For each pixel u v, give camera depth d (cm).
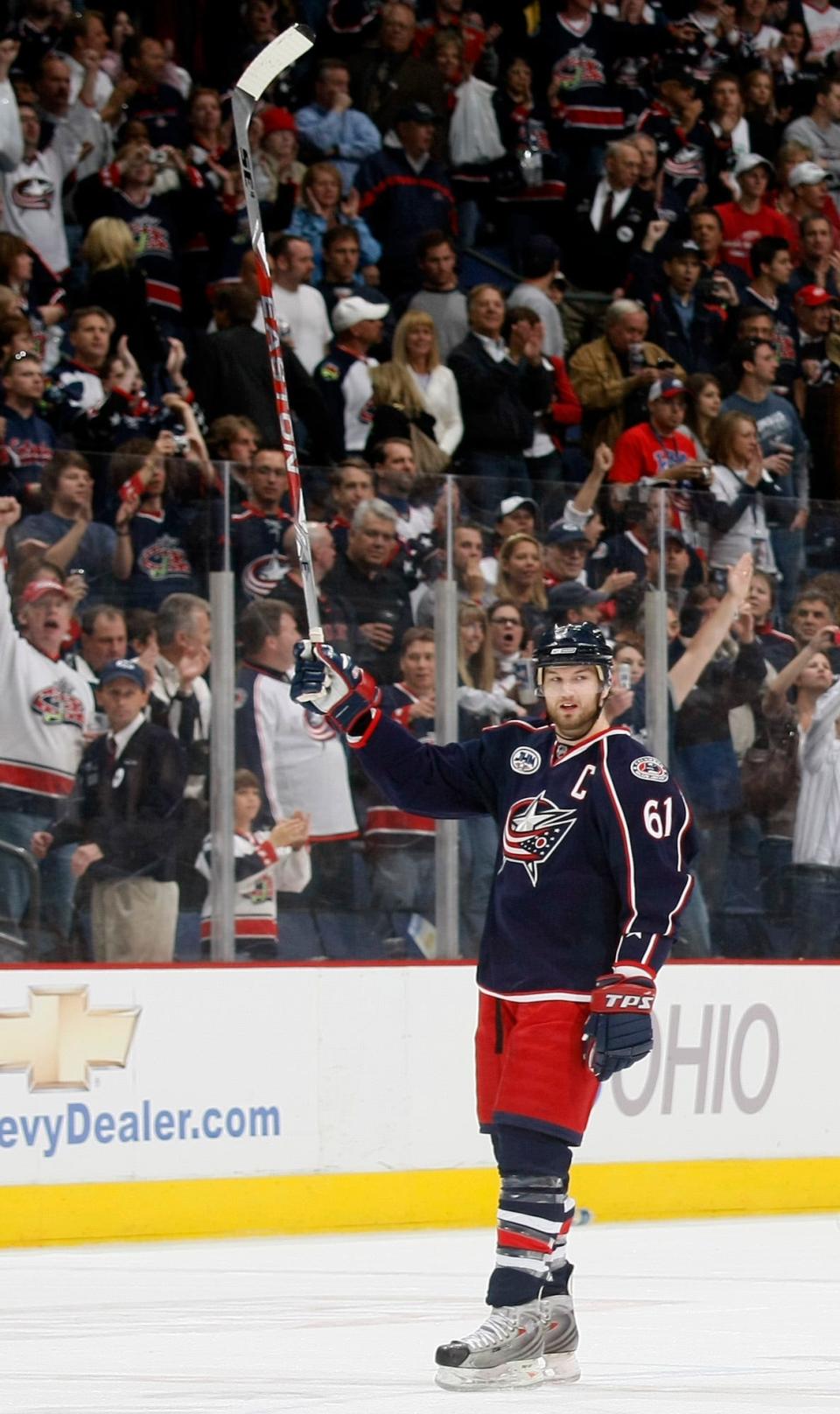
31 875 2248
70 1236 2222
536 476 3372
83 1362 1303
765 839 2659
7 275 3050
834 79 4112
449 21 3719
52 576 2248
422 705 2452
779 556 2659
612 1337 1428
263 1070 2356
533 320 3362
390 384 3177
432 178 3569
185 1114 2305
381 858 2450
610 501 2566
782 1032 2664
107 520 2284
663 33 3928
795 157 3972
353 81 3575
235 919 2362
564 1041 1170
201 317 3344
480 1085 1223
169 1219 2284
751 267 3803
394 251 3519
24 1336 1450
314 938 2411
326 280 3359
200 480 2336
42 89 3228
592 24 3841
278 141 3378
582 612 2547
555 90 3806
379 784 1262
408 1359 1309
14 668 2233
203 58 3612
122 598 2291
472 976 2505
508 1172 1173
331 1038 2400
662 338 3672
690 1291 1742
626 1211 2522
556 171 3750
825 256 3934
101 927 2289
